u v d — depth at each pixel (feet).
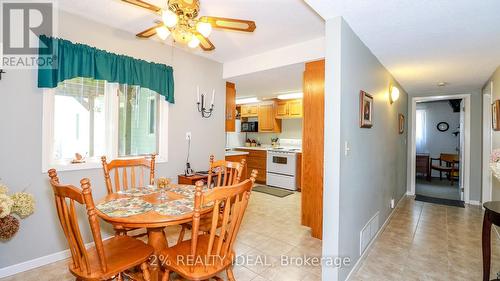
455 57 8.69
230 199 4.93
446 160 21.79
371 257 7.82
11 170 6.40
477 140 14.20
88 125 8.09
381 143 9.62
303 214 9.65
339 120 5.73
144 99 9.46
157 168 9.62
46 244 7.01
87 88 8.05
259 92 16.85
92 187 7.91
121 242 5.54
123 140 8.89
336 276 5.81
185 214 4.98
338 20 5.81
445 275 6.83
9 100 6.35
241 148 20.68
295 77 11.99
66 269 6.78
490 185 12.53
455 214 12.25
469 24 6.18
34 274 6.53
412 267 7.24
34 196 6.75
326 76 5.93
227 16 7.32
